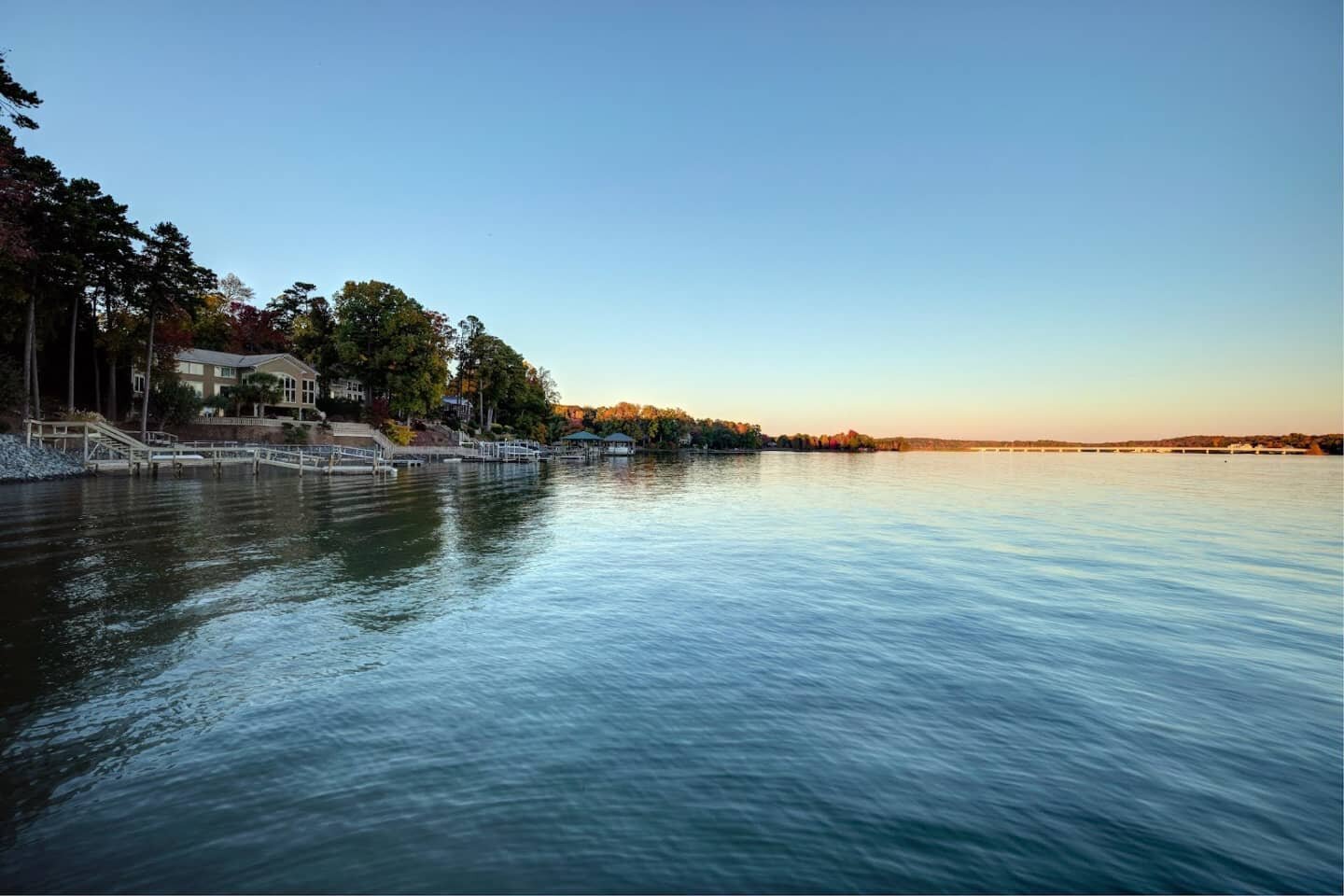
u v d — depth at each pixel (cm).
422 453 7269
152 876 530
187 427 6112
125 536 2025
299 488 3738
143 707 841
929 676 999
